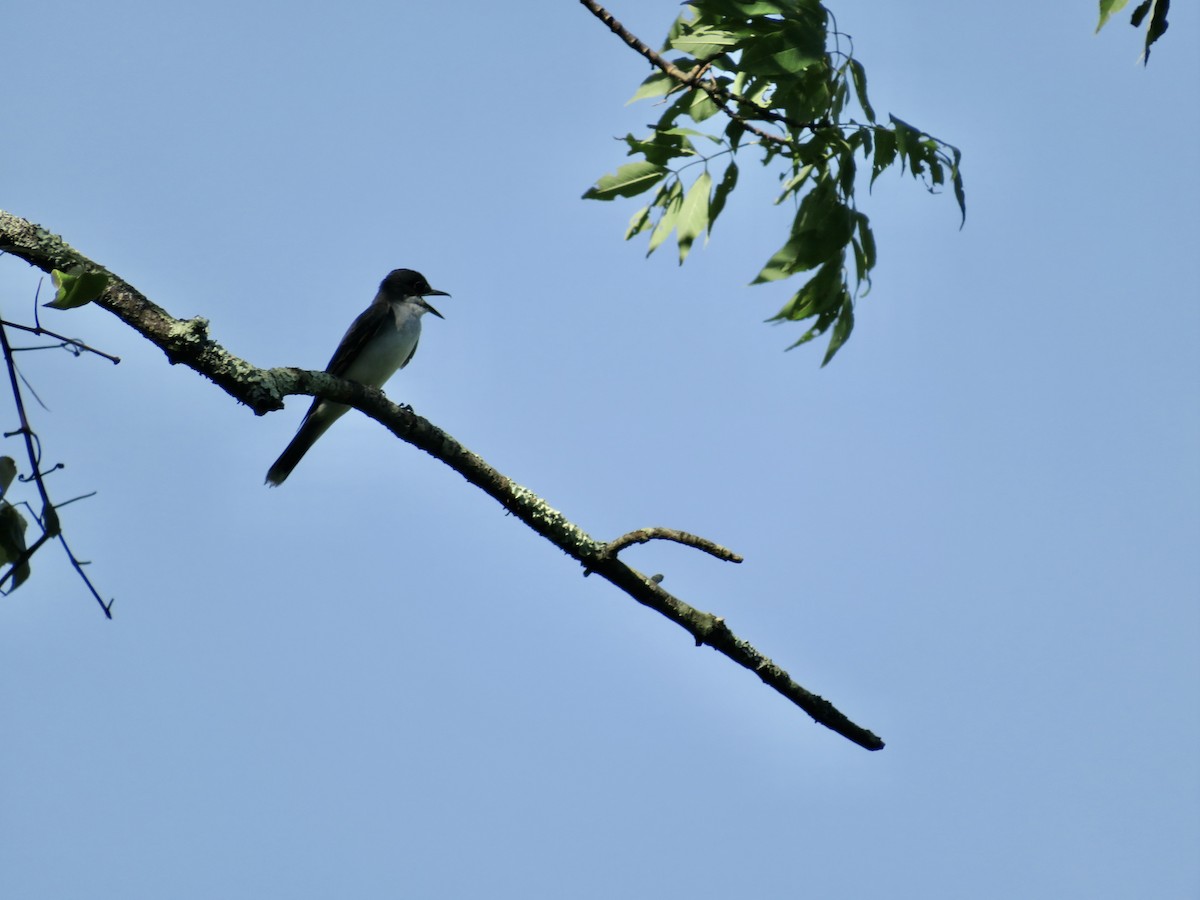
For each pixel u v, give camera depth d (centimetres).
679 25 998
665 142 974
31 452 631
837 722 861
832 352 923
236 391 811
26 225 792
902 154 895
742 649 856
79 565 636
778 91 896
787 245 892
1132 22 895
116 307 795
